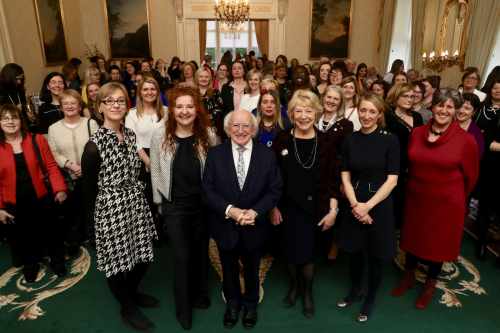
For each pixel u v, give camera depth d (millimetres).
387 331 2684
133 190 2576
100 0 11438
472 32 7191
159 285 3258
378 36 11625
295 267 2916
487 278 3322
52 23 9055
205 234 2760
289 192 2613
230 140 2516
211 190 2449
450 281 3281
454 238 2762
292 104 2539
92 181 2430
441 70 8445
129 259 2555
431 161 2688
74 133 3561
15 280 3363
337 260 3652
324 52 12156
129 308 2730
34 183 3197
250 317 2721
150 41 11977
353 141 2670
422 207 2795
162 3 11836
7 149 3092
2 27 6855
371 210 2619
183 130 2566
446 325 2740
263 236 2543
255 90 4199
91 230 2514
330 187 2625
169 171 2518
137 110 3660
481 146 3395
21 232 3248
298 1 11820
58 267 3404
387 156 2574
